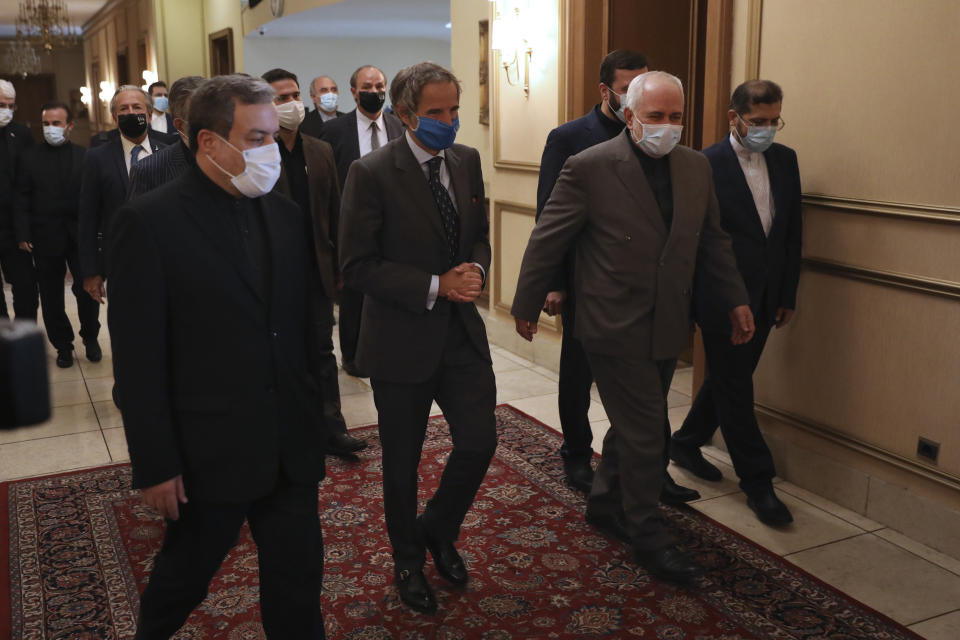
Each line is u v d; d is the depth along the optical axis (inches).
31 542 116.5
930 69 109.4
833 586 104.3
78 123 906.1
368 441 155.5
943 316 111.5
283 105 130.3
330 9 350.3
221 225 67.2
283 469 71.4
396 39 494.0
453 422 98.3
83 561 111.1
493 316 227.5
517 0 197.0
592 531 119.1
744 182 119.8
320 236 139.5
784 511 121.0
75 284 207.3
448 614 98.3
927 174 111.4
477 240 99.1
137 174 101.2
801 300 132.9
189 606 72.1
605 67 118.3
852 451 126.2
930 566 109.6
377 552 113.3
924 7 109.3
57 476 139.9
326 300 144.1
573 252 116.3
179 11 538.3
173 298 65.3
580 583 105.1
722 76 140.9
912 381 116.5
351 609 99.4
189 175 67.6
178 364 66.7
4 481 138.2
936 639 92.7
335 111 263.1
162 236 64.4
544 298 105.6
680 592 102.5
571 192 102.2
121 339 63.6
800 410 135.3
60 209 201.3
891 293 118.3
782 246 121.3
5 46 909.2
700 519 122.2
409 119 91.0
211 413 67.0
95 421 168.9
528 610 99.0
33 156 199.8
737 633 93.8
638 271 99.1
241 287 67.6
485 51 254.1
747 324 106.6
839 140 123.5
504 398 180.5
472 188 97.7
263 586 73.5
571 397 129.5
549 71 188.2
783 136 132.9
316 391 75.1
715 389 123.5
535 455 147.4
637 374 101.0
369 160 93.5
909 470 117.0
